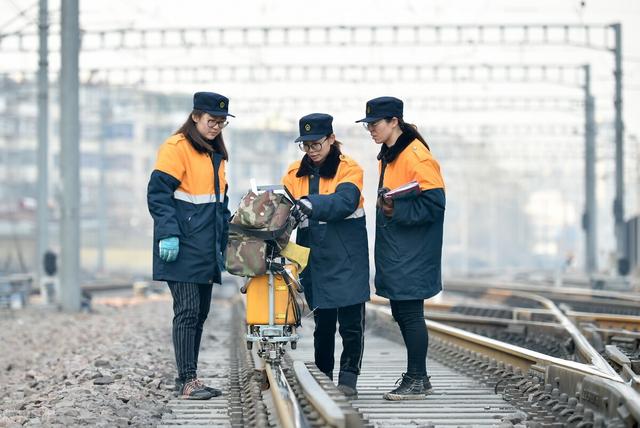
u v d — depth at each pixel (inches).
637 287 1845.5
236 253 374.9
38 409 442.0
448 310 1175.0
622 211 1985.7
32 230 3865.7
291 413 299.4
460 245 5492.1
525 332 795.4
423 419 359.6
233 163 3444.9
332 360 417.4
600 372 359.6
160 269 409.4
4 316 1234.0
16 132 4288.9
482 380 469.7
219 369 570.3
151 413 383.6
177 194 409.7
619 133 1909.4
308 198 370.0
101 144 3221.0
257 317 382.9
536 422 335.0
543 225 7219.5
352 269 384.2
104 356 649.6
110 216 4458.7
